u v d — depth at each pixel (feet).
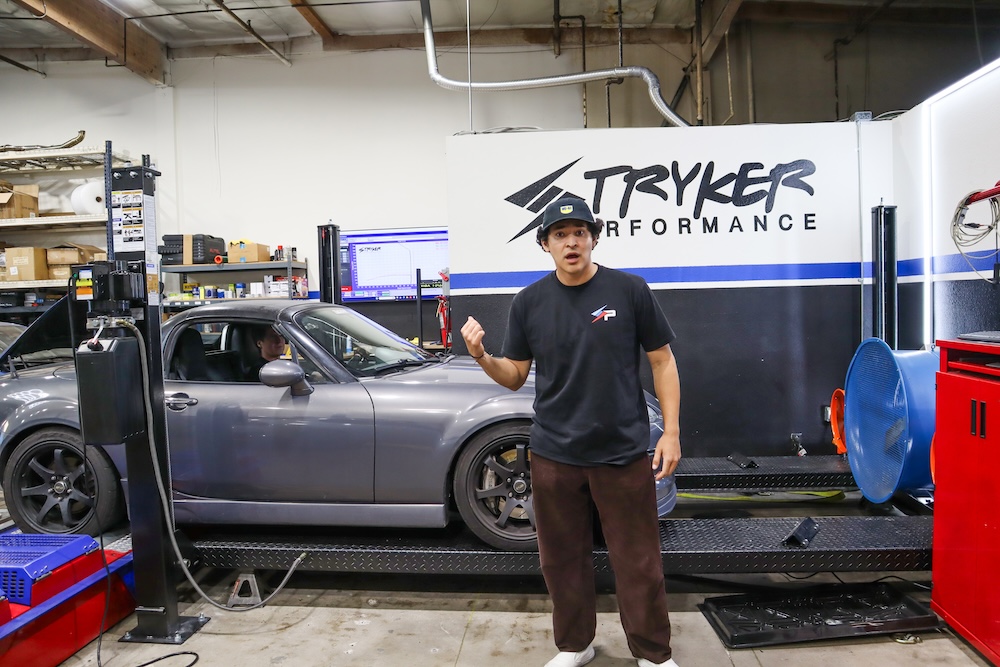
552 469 6.37
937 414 7.66
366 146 25.00
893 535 8.50
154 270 7.80
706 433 13.65
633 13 23.70
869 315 13.44
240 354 10.43
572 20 24.17
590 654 7.03
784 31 23.76
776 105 23.89
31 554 7.56
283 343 9.91
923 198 12.84
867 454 10.32
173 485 9.21
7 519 11.91
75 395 9.58
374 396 8.97
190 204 25.53
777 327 13.55
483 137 13.38
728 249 13.44
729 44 23.95
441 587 9.37
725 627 7.58
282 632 8.05
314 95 25.13
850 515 11.78
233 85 25.36
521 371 6.80
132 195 7.52
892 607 7.99
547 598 8.95
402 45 24.77
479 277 13.43
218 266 22.98
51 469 9.74
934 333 12.67
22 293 24.40
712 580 9.38
